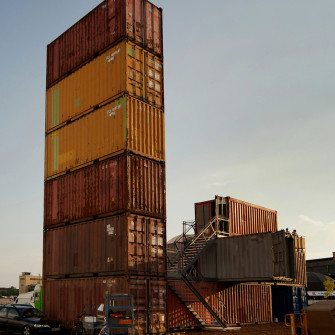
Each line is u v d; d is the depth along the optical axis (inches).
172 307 933.2
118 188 787.4
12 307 789.2
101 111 860.0
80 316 759.1
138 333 728.3
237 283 1116.5
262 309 1197.1
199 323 989.2
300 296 1412.4
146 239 791.7
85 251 839.1
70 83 967.6
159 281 797.9
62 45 1016.9
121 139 799.7
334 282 2399.1
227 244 1035.9
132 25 856.3
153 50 898.7
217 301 1041.5
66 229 903.1
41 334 737.6
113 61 851.4
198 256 1043.9
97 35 905.5
